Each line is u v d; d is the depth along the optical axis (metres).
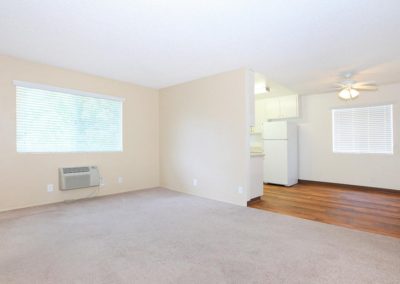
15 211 3.43
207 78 4.40
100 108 4.51
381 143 5.10
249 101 3.90
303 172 6.19
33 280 1.76
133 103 4.98
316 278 1.80
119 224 2.96
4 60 3.42
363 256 2.13
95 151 4.41
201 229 2.80
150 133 5.30
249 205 3.90
